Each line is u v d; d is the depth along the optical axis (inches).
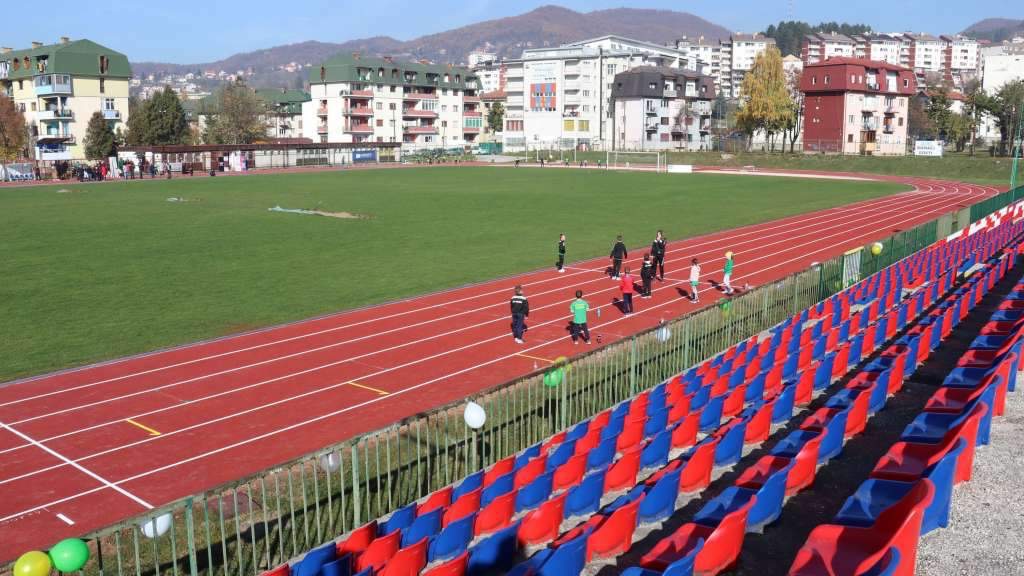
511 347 865.5
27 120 4195.4
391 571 323.0
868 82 4372.5
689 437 512.1
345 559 337.7
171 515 343.6
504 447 589.3
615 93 5329.7
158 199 2437.3
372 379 759.1
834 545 301.1
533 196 2571.4
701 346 780.0
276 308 1041.5
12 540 469.7
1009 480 377.7
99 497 523.5
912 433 430.0
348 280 1223.5
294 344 877.8
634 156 4591.5
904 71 4628.4
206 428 639.8
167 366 800.3
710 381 642.2
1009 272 1080.8
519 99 5851.4
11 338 902.4
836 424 446.0
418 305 1059.9
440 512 390.0
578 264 1366.9
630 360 666.8
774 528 375.2
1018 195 1861.5
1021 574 298.0
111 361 816.9
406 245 1563.7
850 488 416.8
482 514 388.5
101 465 572.1
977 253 1189.7
